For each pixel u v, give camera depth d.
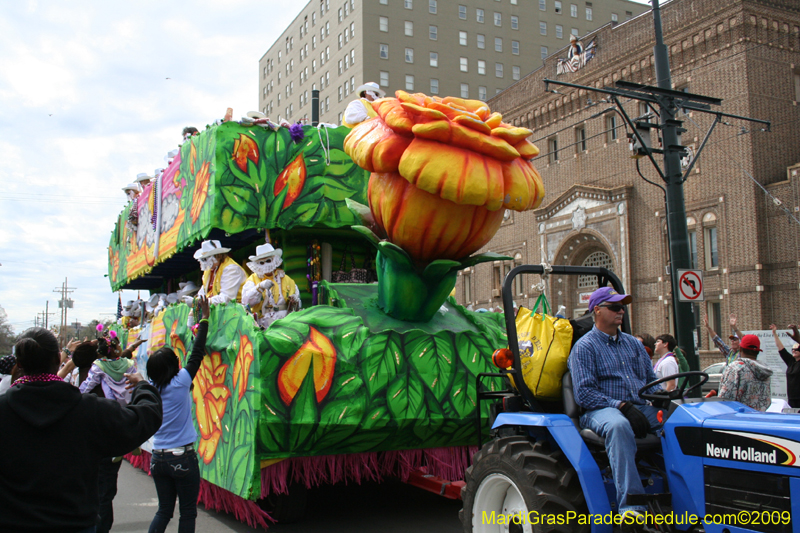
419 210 5.45
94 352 5.73
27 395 2.54
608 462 4.05
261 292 6.28
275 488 5.28
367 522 6.00
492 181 5.13
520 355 4.45
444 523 5.96
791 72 22.48
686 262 10.88
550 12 63.62
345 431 5.28
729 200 21.73
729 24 22.12
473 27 60.16
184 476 4.68
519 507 4.12
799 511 2.98
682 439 3.54
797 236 20.27
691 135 22.91
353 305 6.28
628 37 25.55
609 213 25.52
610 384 4.05
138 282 13.90
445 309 6.90
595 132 26.91
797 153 22.14
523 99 30.48
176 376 4.79
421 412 5.59
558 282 27.83
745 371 6.11
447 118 5.16
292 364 5.18
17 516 2.44
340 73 60.09
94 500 2.65
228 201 6.57
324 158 7.04
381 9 56.94
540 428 4.14
